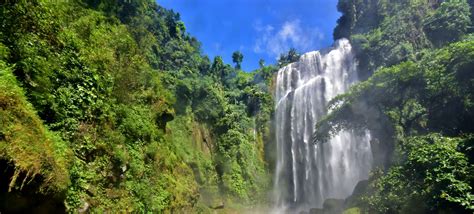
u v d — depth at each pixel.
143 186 8.71
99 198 6.70
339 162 25.38
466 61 11.24
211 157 24.36
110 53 9.40
